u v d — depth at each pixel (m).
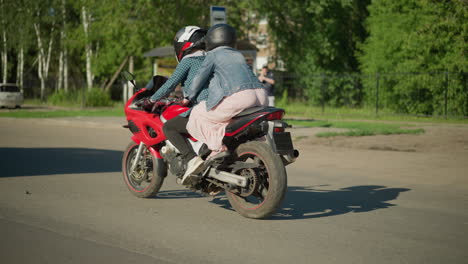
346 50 35.22
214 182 5.34
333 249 4.29
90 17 35.59
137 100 6.21
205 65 5.27
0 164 9.09
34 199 6.13
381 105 26.31
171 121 5.56
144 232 4.73
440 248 4.37
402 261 4.00
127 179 6.43
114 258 3.96
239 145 5.20
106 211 5.55
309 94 32.16
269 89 17.55
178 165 5.62
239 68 5.20
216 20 13.70
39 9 40.31
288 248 4.29
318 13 32.75
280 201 5.01
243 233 4.73
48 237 4.52
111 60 33.25
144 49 31.33
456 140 13.72
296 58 35.53
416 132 15.77
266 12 34.00
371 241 4.55
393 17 28.28
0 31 42.53
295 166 9.43
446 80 22.73
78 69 47.84
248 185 5.07
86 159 9.86
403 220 5.37
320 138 14.02
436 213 5.75
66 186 7.02
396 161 10.08
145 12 30.59
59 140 13.59
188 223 5.08
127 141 13.52
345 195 6.72
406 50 26.09
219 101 5.14
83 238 4.50
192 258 3.99
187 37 5.58
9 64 46.12
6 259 3.91
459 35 23.11
